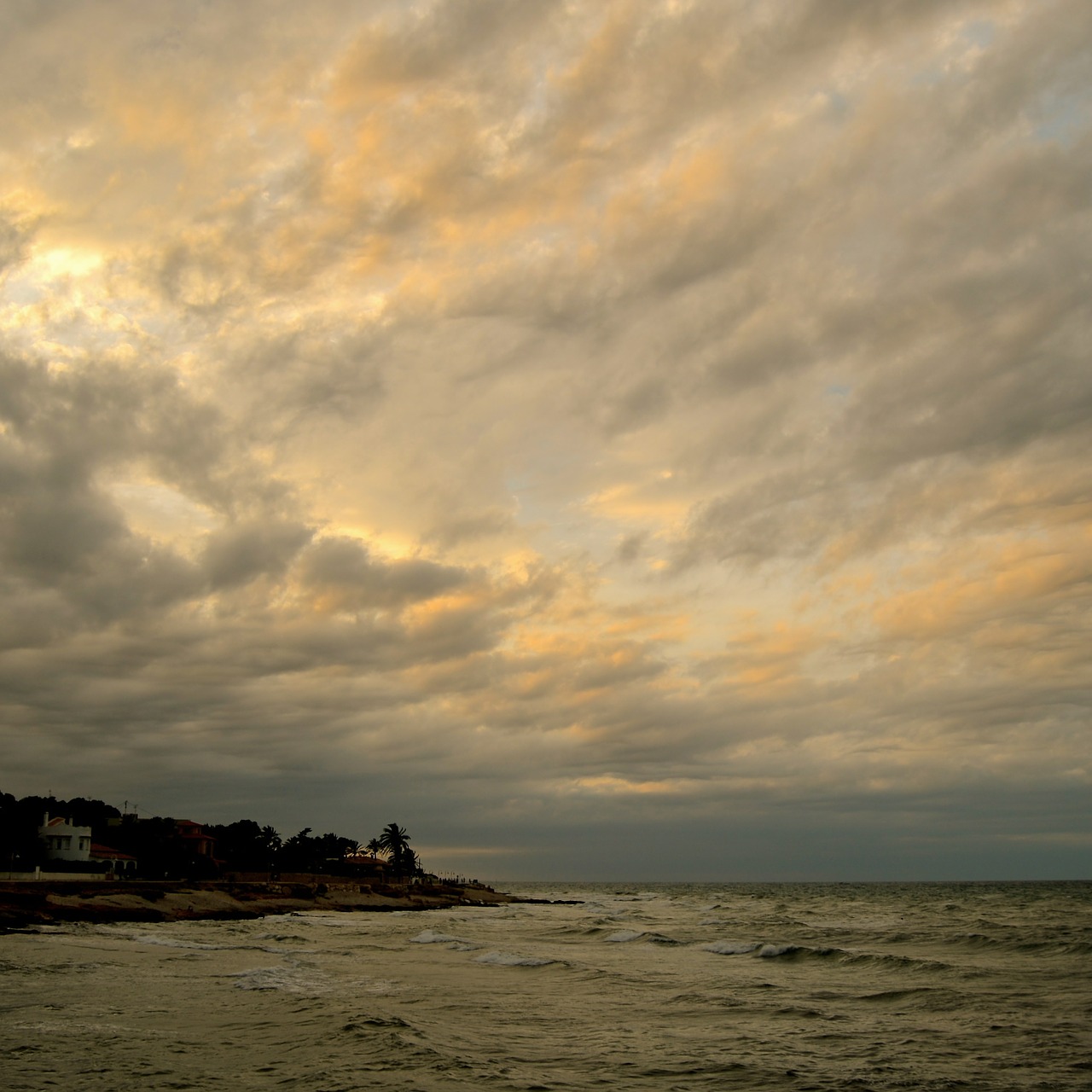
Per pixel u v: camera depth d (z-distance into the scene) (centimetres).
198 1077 2038
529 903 16588
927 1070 2195
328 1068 2122
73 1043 2381
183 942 5381
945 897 19788
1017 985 3638
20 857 10100
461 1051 2367
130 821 14588
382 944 5741
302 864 15250
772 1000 3316
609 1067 2225
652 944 6028
